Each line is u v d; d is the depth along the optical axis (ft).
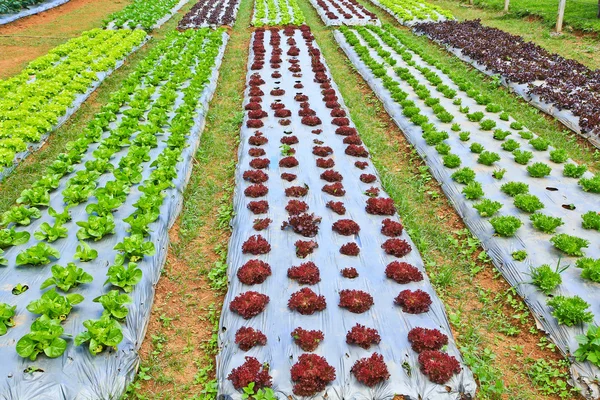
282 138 39.91
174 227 30.94
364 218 30.27
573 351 20.95
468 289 26.05
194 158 39.01
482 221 29.84
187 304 25.05
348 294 22.91
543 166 34.27
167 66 57.82
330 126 43.09
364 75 58.34
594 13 76.79
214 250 29.09
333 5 98.99
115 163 36.32
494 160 35.94
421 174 37.04
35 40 73.20
